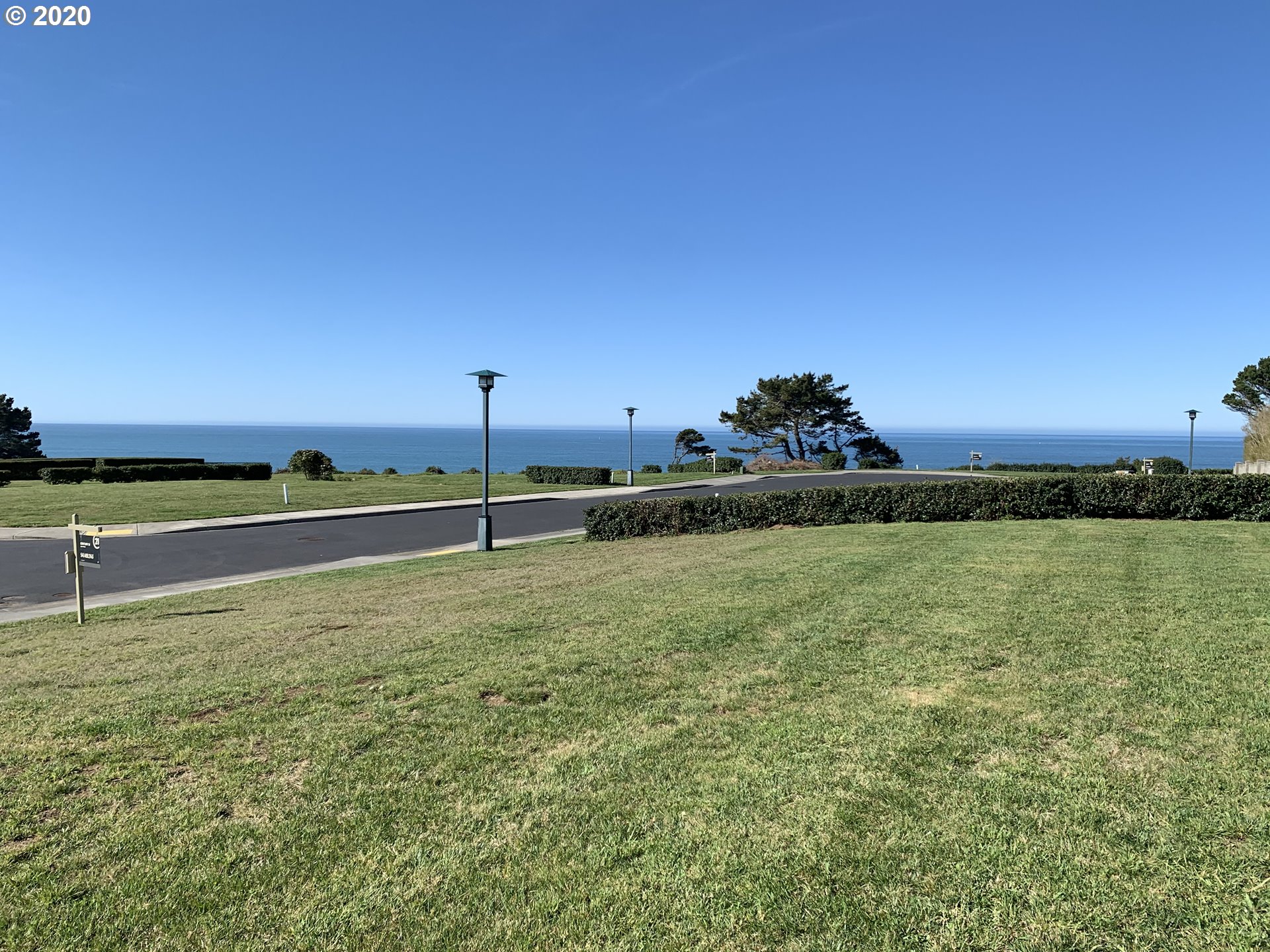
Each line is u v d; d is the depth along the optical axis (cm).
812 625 618
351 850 303
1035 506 1301
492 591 908
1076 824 294
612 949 242
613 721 428
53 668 630
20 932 255
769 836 299
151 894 276
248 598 975
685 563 1035
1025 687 443
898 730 391
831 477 3747
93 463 3962
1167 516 1224
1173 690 425
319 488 2967
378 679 532
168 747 412
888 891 262
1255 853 269
